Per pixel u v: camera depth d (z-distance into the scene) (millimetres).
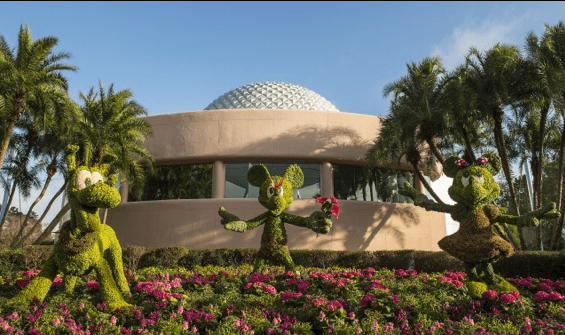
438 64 20562
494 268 13492
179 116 22797
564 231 24938
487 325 6781
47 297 7641
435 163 23328
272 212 10758
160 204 21703
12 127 18438
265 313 6996
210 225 20891
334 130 22312
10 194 23891
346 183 22719
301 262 15750
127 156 20609
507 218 9461
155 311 6996
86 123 19891
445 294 8352
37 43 18156
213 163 22438
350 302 7613
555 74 17078
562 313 7340
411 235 22438
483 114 18859
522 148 23453
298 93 27891
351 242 21016
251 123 22031
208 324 6566
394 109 19766
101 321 6574
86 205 7473
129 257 15734
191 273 11109
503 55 19094
